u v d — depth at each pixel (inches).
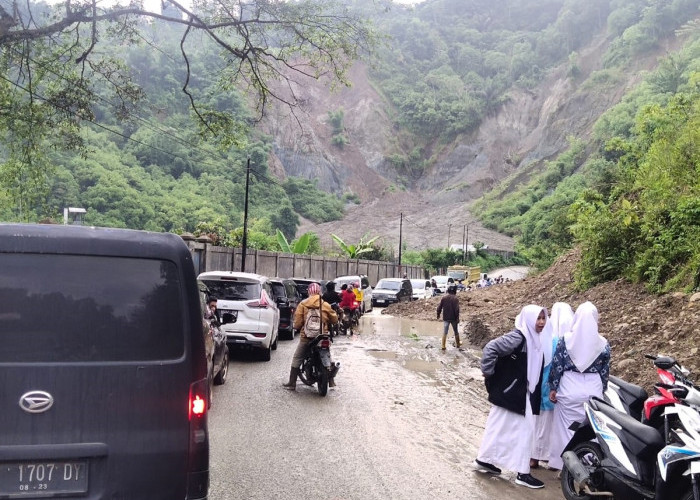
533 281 987.3
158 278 140.1
